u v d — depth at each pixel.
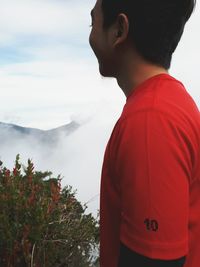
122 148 1.04
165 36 1.17
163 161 0.98
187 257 1.13
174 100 1.10
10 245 3.69
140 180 0.99
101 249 1.24
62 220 4.07
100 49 1.26
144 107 1.06
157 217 0.96
